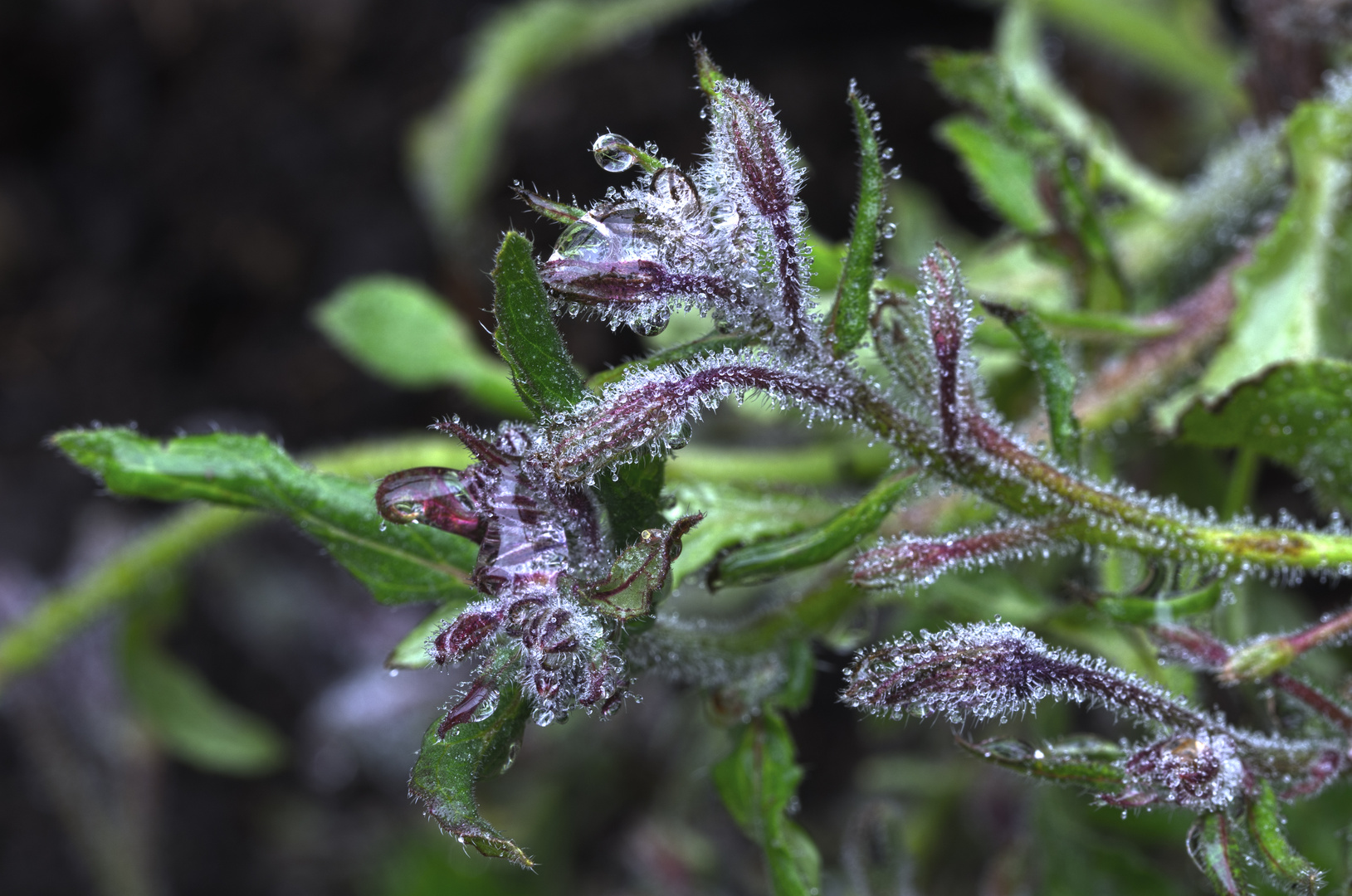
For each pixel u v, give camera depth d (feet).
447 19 1.21
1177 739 0.59
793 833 0.65
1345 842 0.64
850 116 1.19
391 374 0.79
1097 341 0.71
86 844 1.09
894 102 1.17
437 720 0.58
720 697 0.65
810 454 0.81
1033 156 0.72
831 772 1.16
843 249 0.67
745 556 0.61
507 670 0.58
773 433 1.07
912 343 0.60
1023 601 0.69
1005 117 0.72
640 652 0.62
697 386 0.58
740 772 0.65
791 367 0.59
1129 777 0.59
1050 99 0.81
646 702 1.17
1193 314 0.71
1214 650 0.61
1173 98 1.13
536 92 1.18
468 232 1.18
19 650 0.84
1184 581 0.62
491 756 0.58
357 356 0.80
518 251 0.57
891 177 0.60
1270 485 1.04
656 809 1.11
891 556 0.61
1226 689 0.74
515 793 1.18
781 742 0.65
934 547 0.61
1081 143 0.75
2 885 1.16
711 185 0.59
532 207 0.58
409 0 1.21
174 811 1.21
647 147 0.59
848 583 0.64
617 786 1.16
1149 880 0.74
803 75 1.19
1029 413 0.77
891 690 0.58
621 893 1.12
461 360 0.79
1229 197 0.76
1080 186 0.71
